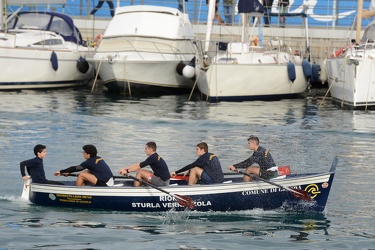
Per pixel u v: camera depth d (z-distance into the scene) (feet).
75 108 322.75
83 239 152.05
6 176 202.80
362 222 167.02
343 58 336.49
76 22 442.91
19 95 357.41
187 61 378.53
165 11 380.17
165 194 170.91
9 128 272.72
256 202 173.17
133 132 271.08
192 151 239.71
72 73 389.19
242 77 350.02
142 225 162.71
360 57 328.70
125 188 171.22
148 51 366.63
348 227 163.32
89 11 451.94
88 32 442.91
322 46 433.89
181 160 225.97
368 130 280.10
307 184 172.65
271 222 166.30
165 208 171.63
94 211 172.45
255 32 426.10
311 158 232.12
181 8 436.76
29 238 151.53
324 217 170.50
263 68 352.08
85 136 260.83
